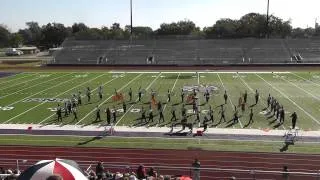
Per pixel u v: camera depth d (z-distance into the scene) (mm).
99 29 141500
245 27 123188
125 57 78750
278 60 73688
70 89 46188
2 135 28094
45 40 144625
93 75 58750
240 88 45438
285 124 29969
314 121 30625
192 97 37438
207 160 22531
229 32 123625
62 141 26609
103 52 81812
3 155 23766
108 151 24391
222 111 31750
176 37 88875
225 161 22328
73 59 78938
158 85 48344
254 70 62375
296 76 54594
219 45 81750
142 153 23906
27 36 187000
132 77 56062
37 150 24688
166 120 31703
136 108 36000
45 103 38438
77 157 23375
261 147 24766
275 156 23047
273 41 81375
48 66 71500
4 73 61875
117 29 144875
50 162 8234
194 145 25391
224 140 26438
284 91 43281
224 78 53750
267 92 42750
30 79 54844
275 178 20109
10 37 163500
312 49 77750
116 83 50531
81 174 8203
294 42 80625
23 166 21844
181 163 22172
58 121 31734
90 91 44531
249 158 22750
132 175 12852
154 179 12312
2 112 34938
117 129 29312
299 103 37062
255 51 78312
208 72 60656
